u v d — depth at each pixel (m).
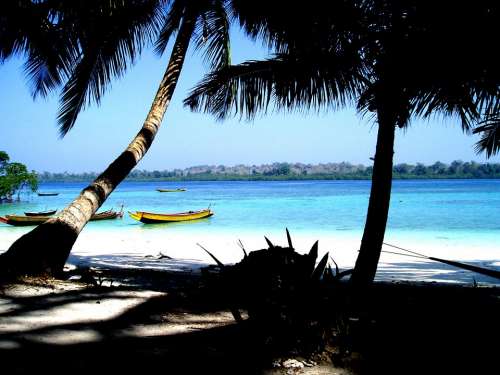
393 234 18.88
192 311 4.77
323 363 3.29
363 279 5.88
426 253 13.74
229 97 7.47
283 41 7.10
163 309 4.82
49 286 5.67
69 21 7.58
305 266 3.71
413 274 9.93
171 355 3.39
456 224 22.62
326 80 5.87
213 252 13.50
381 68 5.60
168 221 23.88
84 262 10.66
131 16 8.16
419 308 5.07
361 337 3.83
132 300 5.20
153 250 13.92
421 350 3.60
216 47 10.25
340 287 3.79
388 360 3.38
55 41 7.55
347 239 17.09
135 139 7.70
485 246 15.23
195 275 7.62
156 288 6.05
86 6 7.55
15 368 3.04
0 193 43.28
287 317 3.51
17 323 4.09
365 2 5.69
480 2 4.19
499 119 4.59
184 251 13.77
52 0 7.30
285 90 6.15
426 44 4.57
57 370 3.04
